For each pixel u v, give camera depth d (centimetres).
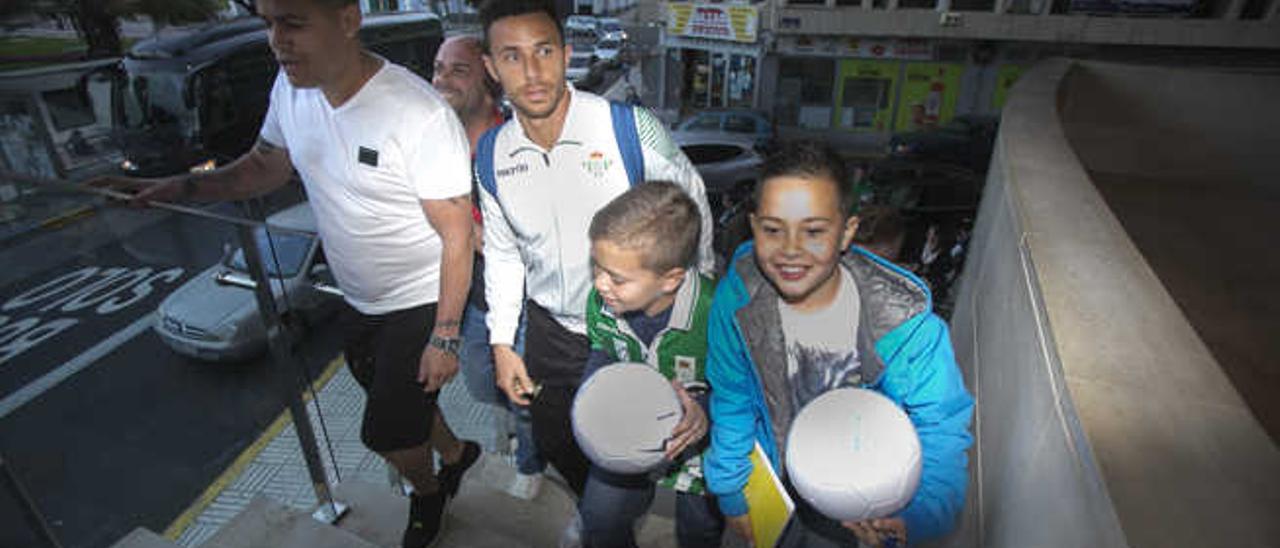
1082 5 1656
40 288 253
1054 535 74
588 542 174
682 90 2100
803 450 98
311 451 200
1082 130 565
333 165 155
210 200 177
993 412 128
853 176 106
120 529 312
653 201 120
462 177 153
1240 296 340
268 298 183
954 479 109
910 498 96
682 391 128
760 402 129
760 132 1238
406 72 154
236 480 302
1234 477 61
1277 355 280
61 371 304
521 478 237
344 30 139
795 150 104
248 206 181
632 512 159
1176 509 57
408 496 222
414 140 148
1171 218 466
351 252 166
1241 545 54
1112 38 1658
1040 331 97
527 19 125
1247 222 464
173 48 660
